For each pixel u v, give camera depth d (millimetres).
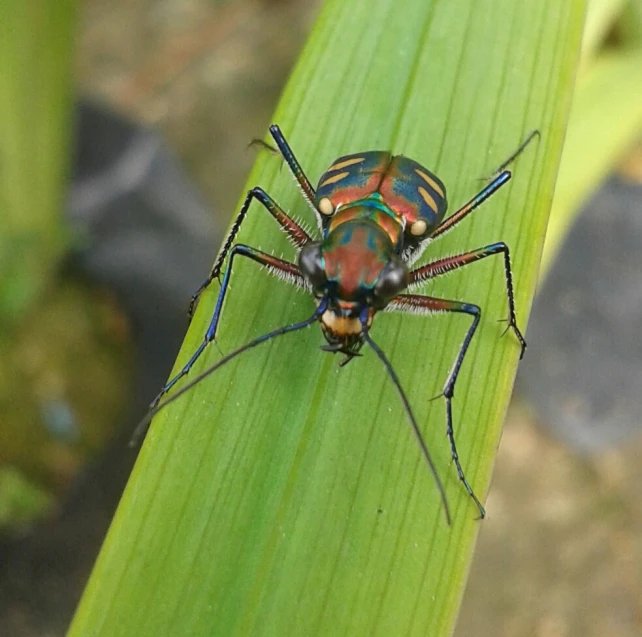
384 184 67
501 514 102
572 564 100
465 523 61
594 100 78
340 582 59
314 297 64
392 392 63
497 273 66
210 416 62
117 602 58
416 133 68
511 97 67
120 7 130
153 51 128
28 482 84
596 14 75
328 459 62
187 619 58
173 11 131
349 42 68
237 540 59
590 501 103
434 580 60
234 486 60
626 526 102
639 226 113
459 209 67
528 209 66
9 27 71
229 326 64
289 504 60
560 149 67
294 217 69
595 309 113
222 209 118
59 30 73
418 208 67
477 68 68
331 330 62
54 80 76
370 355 65
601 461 105
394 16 68
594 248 115
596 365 110
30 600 82
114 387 89
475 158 68
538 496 104
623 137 78
